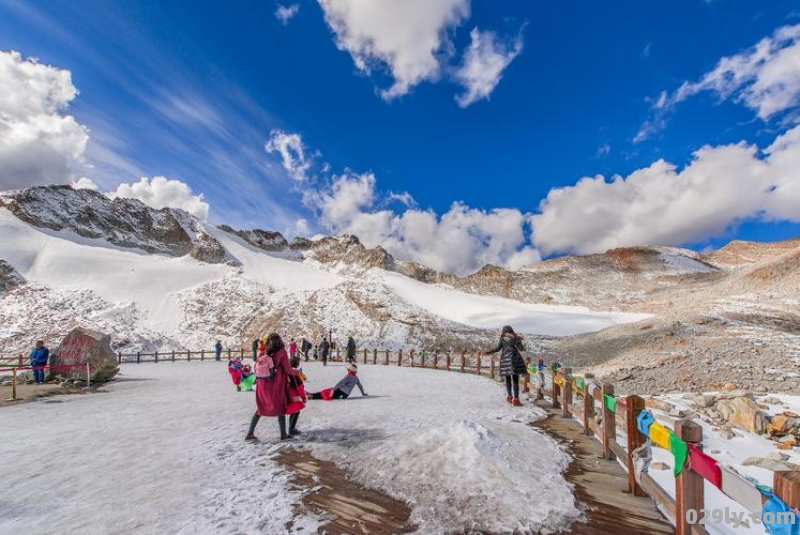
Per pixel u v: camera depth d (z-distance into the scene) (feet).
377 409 29.68
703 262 558.97
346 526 11.21
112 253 312.29
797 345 73.41
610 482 14.64
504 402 33.30
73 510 12.26
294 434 21.57
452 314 284.20
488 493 12.82
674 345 94.63
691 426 9.00
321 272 403.54
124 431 23.11
